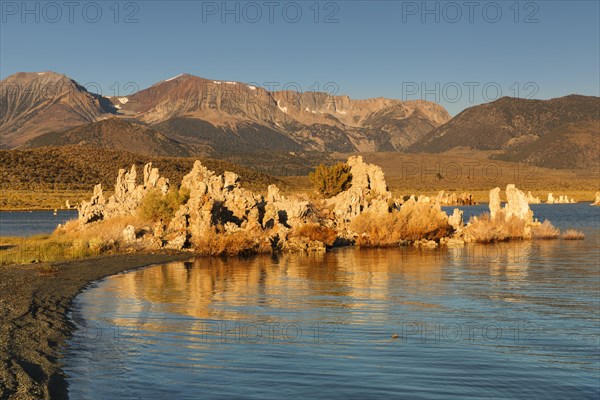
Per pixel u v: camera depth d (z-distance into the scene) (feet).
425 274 101.76
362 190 201.77
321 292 83.76
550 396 44.01
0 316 62.64
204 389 44.24
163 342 56.24
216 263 117.50
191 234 142.00
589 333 61.41
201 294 81.66
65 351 52.34
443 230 164.96
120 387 44.21
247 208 152.05
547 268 109.40
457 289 86.63
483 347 56.03
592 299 79.36
